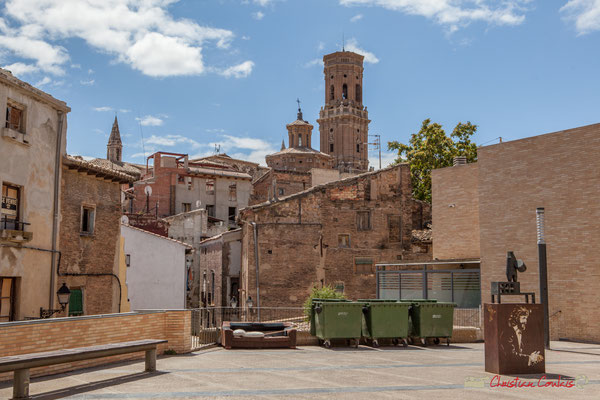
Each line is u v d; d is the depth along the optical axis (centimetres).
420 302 1725
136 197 5462
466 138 4509
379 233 3403
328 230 3294
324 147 12975
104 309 2156
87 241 2070
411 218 3484
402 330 1680
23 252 1712
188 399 838
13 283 1695
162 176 5575
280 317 3000
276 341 1602
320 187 3309
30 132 1770
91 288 2081
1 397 852
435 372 1142
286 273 3158
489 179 2384
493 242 2348
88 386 942
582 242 2042
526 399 878
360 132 13062
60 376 1043
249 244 3144
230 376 1061
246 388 931
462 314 2283
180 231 4456
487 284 2353
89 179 2100
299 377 1059
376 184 3441
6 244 1636
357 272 3325
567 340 1995
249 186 6056
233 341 1571
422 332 1700
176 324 1427
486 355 1151
